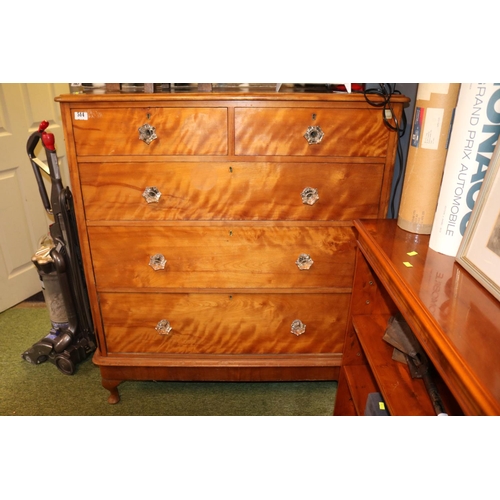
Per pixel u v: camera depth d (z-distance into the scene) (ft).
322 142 4.11
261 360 5.05
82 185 4.31
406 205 3.65
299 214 4.40
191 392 5.67
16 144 7.06
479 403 1.80
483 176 2.81
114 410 5.33
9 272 7.41
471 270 2.79
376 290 4.23
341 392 4.73
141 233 4.51
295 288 4.75
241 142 4.10
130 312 4.92
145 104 3.97
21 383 5.85
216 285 4.75
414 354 3.50
